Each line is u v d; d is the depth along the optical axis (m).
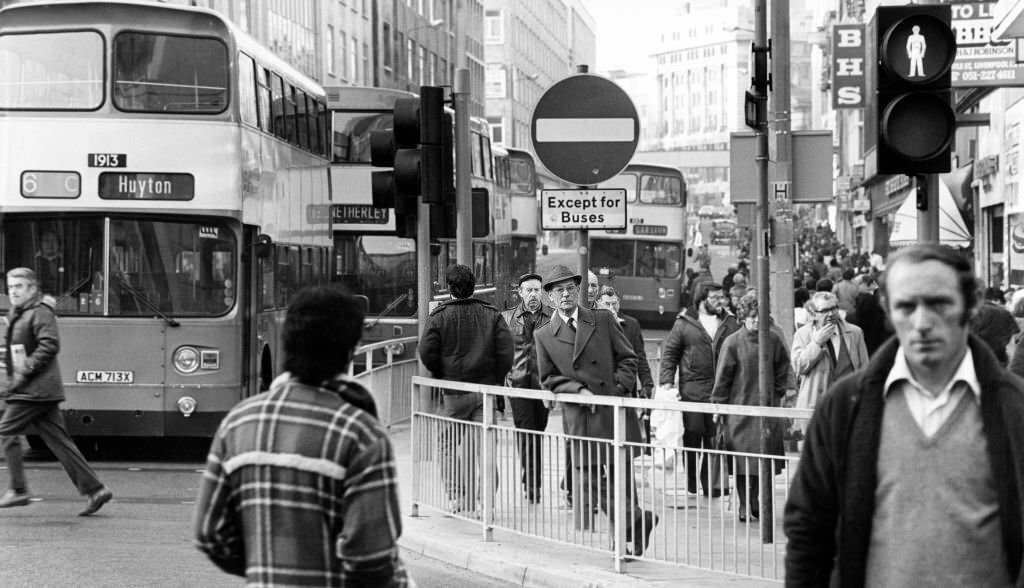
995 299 14.64
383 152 13.16
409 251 24.39
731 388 12.29
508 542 10.64
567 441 9.80
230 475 4.31
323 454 4.22
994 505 3.83
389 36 68.75
